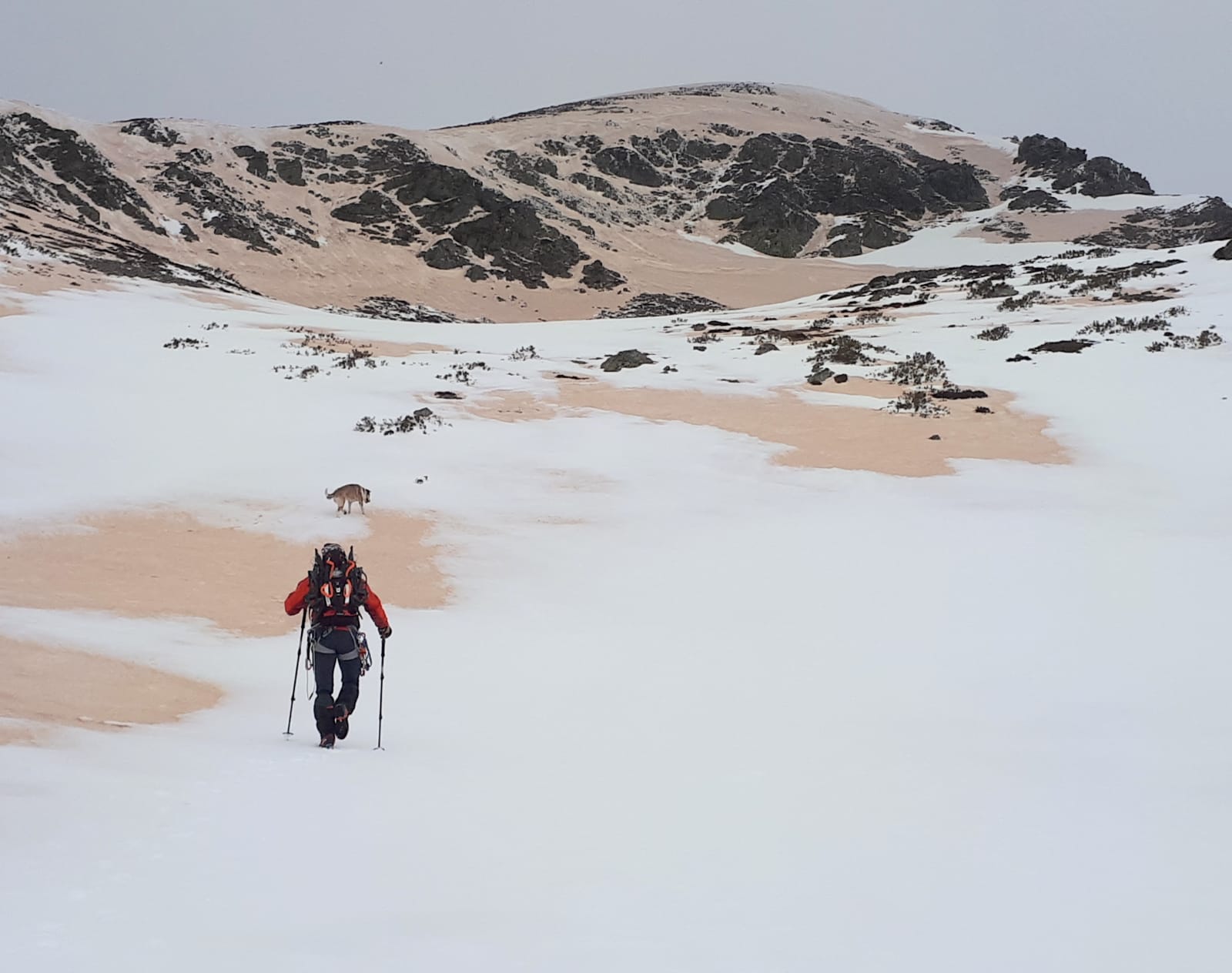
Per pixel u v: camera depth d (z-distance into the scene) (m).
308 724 8.84
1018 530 18.12
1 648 10.04
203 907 4.31
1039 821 6.00
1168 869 5.11
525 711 9.51
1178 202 140.50
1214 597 13.87
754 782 7.00
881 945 4.19
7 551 15.40
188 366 30.64
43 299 39.09
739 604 14.58
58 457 20.98
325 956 3.89
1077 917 4.49
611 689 10.42
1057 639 12.41
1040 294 50.34
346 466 21.86
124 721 8.09
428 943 4.10
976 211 143.50
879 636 12.85
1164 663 11.20
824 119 180.25
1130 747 8.02
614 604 14.62
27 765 6.11
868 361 35.00
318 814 5.90
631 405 28.84
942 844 5.57
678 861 5.30
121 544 16.33
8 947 3.71
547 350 40.47
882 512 19.72
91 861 4.71
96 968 3.61
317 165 112.56
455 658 11.65
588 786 6.88
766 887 4.91
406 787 6.70
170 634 12.13
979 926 4.39
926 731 8.72
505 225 103.44
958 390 29.72
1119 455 23.62
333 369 31.72
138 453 21.89
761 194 133.38
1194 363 31.11
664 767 7.46
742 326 49.28
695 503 20.55
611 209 131.75
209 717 8.75
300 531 17.77
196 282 57.06
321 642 8.26
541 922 4.40
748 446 24.80
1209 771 7.18
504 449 23.89
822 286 110.38
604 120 163.12
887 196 140.50
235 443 23.20
